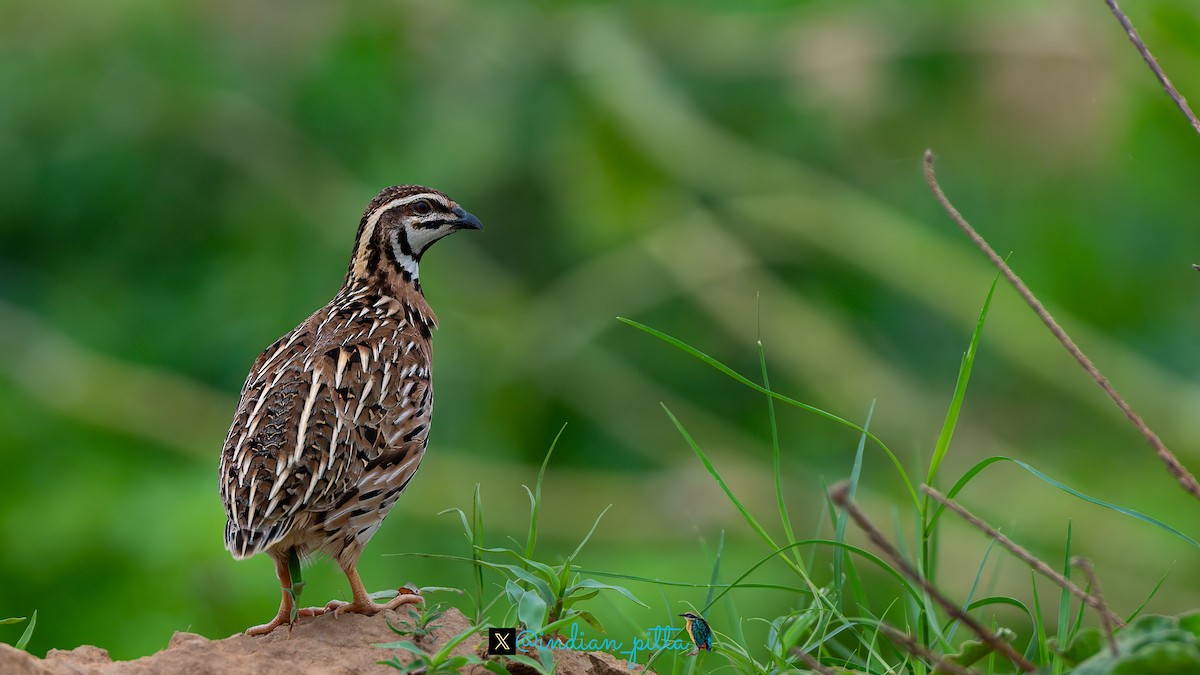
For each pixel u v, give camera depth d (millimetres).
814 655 5926
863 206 15805
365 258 7309
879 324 16500
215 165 16953
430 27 17078
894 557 4117
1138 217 15867
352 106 16953
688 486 14094
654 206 16203
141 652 11594
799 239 16375
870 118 16469
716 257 15891
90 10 17344
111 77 17109
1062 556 13047
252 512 5781
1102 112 15375
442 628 5605
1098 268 15852
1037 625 5121
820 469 14617
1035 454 14789
